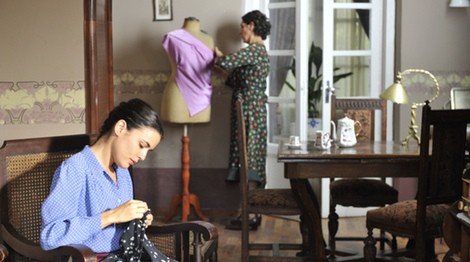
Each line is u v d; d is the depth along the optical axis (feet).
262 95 18.22
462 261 10.08
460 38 19.11
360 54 19.34
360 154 13.19
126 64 19.43
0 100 14.05
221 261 15.60
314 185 19.85
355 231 18.02
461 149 12.50
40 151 9.89
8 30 13.91
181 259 9.42
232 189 19.61
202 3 19.17
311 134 19.76
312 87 19.79
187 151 18.85
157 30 19.33
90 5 13.78
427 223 12.62
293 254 16.29
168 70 19.36
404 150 13.82
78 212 8.64
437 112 12.21
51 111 14.01
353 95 19.60
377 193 14.92
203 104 18.33
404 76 19.16
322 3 19.31
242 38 18.34
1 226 9.38
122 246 8.66
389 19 19.24
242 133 14.07
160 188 19.71
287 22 19.36
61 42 13.85
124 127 8.66
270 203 14.24
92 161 8.72
